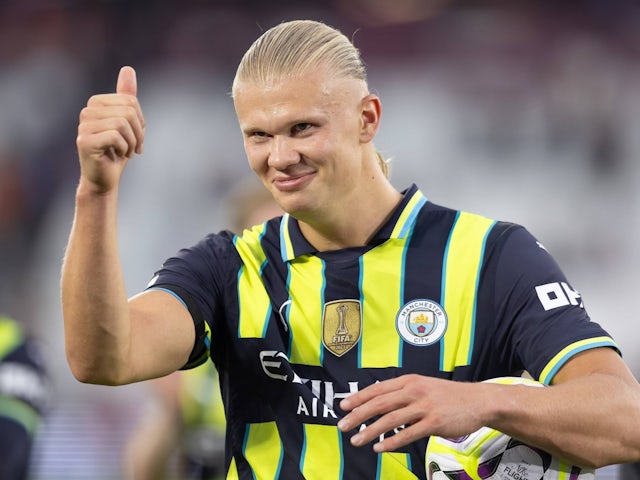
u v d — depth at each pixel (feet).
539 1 121.49
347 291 26.96
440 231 27.43
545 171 115.55
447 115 117.50
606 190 115.03
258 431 27.02
